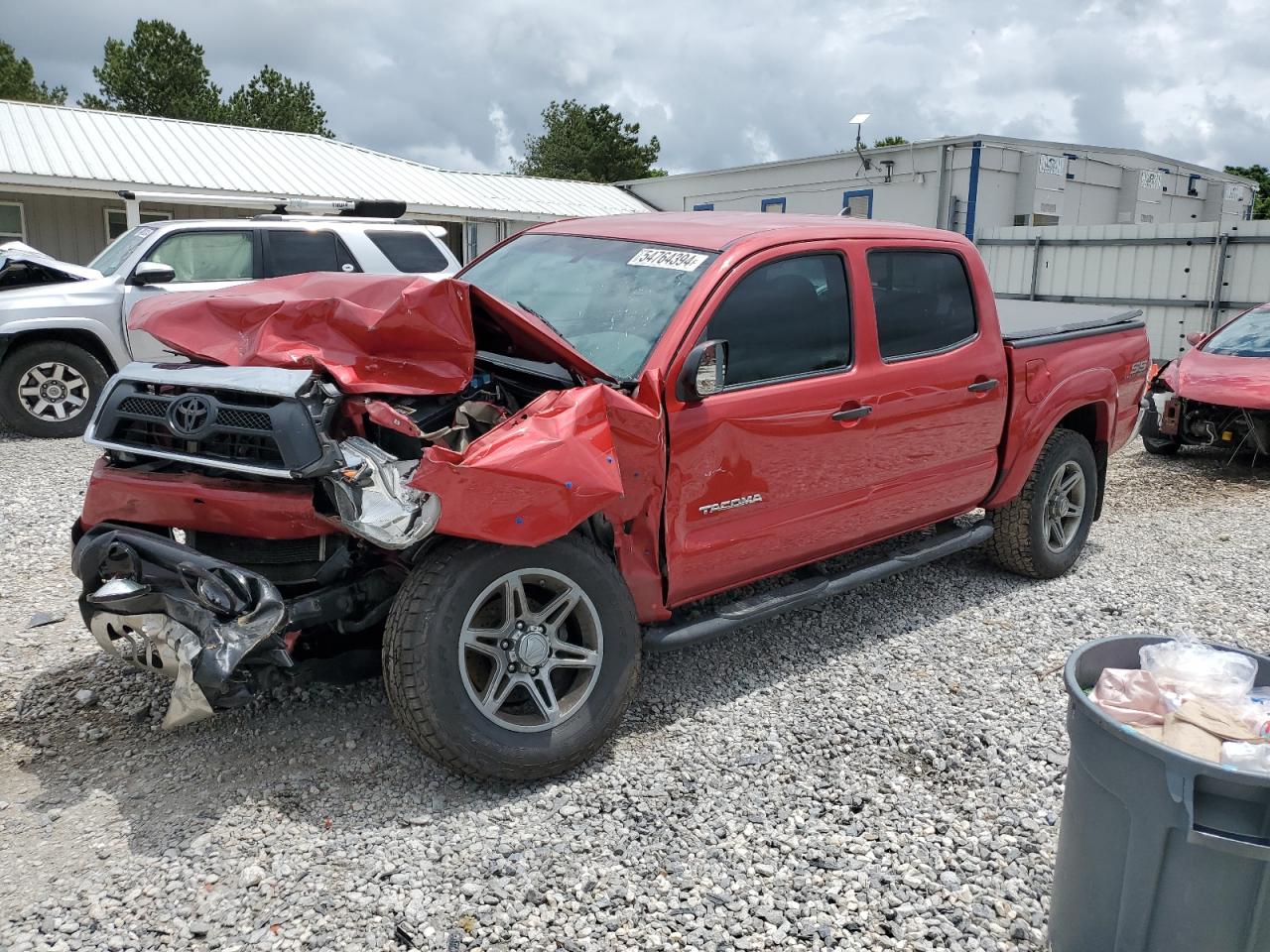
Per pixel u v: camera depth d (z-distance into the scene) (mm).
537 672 3438
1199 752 2234
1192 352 10422
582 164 61000
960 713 4199
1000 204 20281
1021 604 5527
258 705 3973
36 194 18047
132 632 3178
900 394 4570
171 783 3416
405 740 3736
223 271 9789
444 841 3146
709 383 3656
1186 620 5367
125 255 9766
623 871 3061
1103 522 7582
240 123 52594
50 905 2777
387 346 3414
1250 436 9211
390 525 3043
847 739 3947
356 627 3510
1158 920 2248
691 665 4574
